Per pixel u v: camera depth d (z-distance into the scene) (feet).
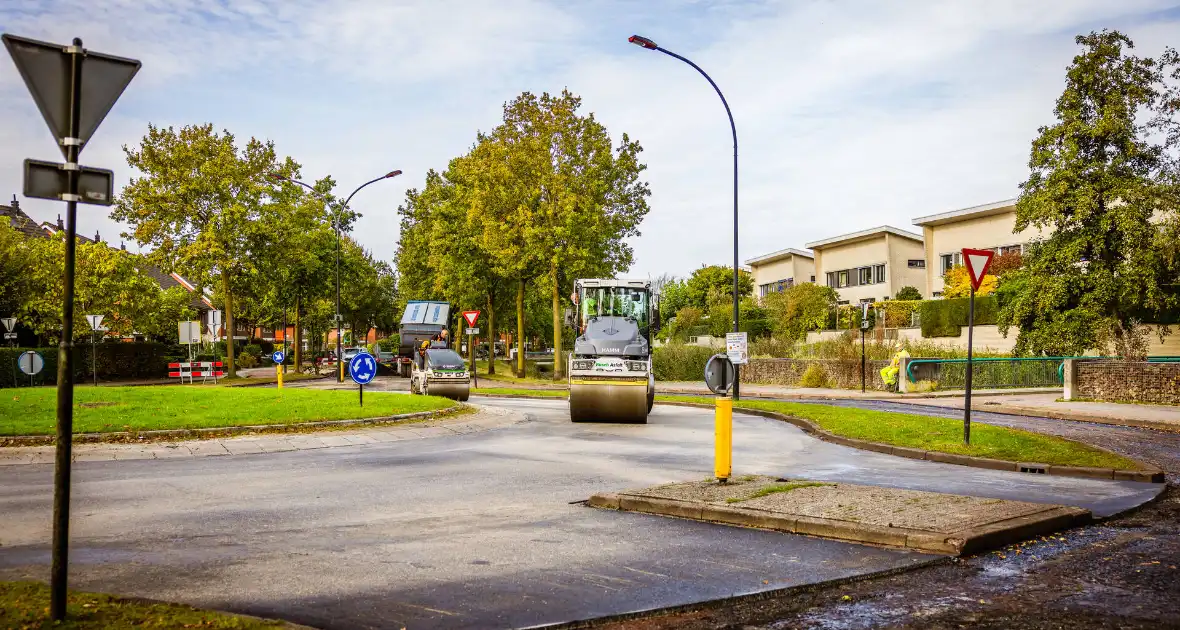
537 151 128.57
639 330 67.41
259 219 133.39
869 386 107.65
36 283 128.47
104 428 45.29
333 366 196.03
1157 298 83.46
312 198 146.30
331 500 28.94
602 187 128.67
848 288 196.13
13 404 54.70
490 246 131.03
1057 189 85.35
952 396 90.68
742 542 22.50
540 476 34.73
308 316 193.57
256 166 136.87
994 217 149.07
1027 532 23.02
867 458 41.63
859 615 16.35
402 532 23.77
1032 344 89.76
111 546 21.67
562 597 17.37
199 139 131.13
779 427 59.47
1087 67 85.30
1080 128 85.10
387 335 272.10
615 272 136.56
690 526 24.68
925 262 172.55
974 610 16.56
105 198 14.85
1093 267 86.22
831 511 24.88
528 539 22.90
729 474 30.99
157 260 129.49
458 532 23.81
